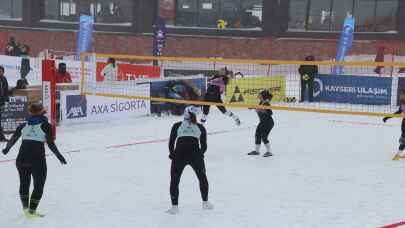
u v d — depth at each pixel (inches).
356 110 788.0
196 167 315.3
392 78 845.8
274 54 1439.5
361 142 559.8
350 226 292.8
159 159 461.1
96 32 1512.1
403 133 468.4
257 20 1460.4
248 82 852.0
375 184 387.2
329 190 369.4
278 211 320.5
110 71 740.7
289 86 996.6
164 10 1485.0
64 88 654.5
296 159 470.9
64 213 312.3
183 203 334.6
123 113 701.3
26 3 1555.1
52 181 382.0
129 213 313.9
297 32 1438.2
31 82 940.0
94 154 477.4
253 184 382.9
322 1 1430.9
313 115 760.3
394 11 1398.9
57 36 1540.4
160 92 738.8
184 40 1475.1
